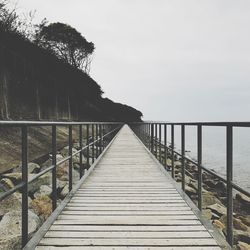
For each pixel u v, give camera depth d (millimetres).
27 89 17984
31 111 18391
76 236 3641
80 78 36188
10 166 8820
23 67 17438
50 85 23516
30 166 8977
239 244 6207
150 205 4938
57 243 3439
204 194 9367
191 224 4055
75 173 10031
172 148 7152
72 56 45562
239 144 58969
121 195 5566
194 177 14703
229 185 3416
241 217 8648
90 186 6301
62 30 43969
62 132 17734
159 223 4090
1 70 14273
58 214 4344
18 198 6121
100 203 5043
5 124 2607
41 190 7230
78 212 4555
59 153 12398
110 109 57406
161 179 7023
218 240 3506
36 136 13148
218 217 7633
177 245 3404
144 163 9375
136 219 4246
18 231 4793
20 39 18609
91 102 44125
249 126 2707
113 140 18031
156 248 3330
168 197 5438
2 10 16422
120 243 3451
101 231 3803
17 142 11102
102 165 8992
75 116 33312
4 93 14359
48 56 23984
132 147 14281
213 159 31484
